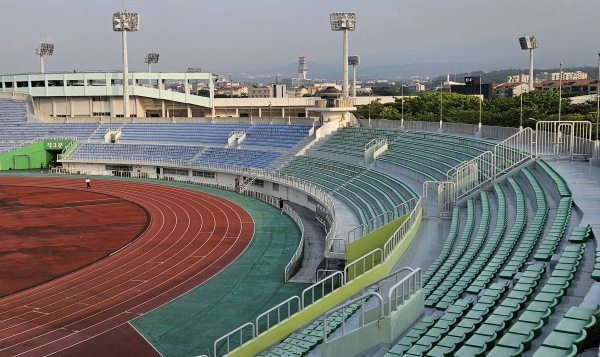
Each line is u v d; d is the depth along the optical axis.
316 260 39.22
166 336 26.64
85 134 95.31
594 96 99.69
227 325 27.86
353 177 54.59
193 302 31.11
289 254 40.72
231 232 47.78
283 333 22.38
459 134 53.69
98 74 116.50
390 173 50.94
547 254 19.50
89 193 68.25
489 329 14.04
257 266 37.81
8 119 100.81
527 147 39.62
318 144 70.38
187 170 80.00
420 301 17.28
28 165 92.12
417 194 40.25
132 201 62.91
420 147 54.03
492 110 82.88
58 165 93.75
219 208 58.56
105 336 26.70
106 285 34.16
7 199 63.94
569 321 12.30
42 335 26.78
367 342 15.96
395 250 26.62
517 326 13.42
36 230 48.91
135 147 89.00
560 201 26.06
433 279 22.44
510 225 26.75
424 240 30.23
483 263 22.09
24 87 117.19
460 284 20.30
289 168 66.56
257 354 21.41
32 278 35.62
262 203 61.34
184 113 131.75
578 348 10.84
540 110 75.69
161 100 123.88
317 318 23.17
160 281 34.84
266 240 44.88
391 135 61.97
